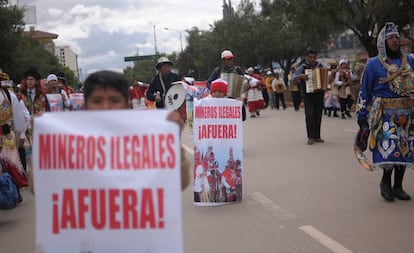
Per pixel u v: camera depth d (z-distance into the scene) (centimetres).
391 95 602
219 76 1010
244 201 662
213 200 649
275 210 610
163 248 232
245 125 1653
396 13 2053
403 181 727
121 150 234
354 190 687
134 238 232
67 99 957
